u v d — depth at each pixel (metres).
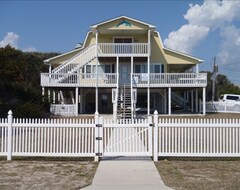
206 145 12.00
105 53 35.56
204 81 34.81
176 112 38.22
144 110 38.44
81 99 36.78
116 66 36.66
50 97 36.19
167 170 10.45
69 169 10.56
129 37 39.28
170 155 11.95
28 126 11.98
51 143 11.97
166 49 39.59
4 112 26.72
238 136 12.02
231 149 12.00
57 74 34.56
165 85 34.78
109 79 34.88
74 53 39.69
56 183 8.84
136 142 12.04
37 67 68.94
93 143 12.01
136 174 9.89
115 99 29.39
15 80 39.16
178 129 12.05
